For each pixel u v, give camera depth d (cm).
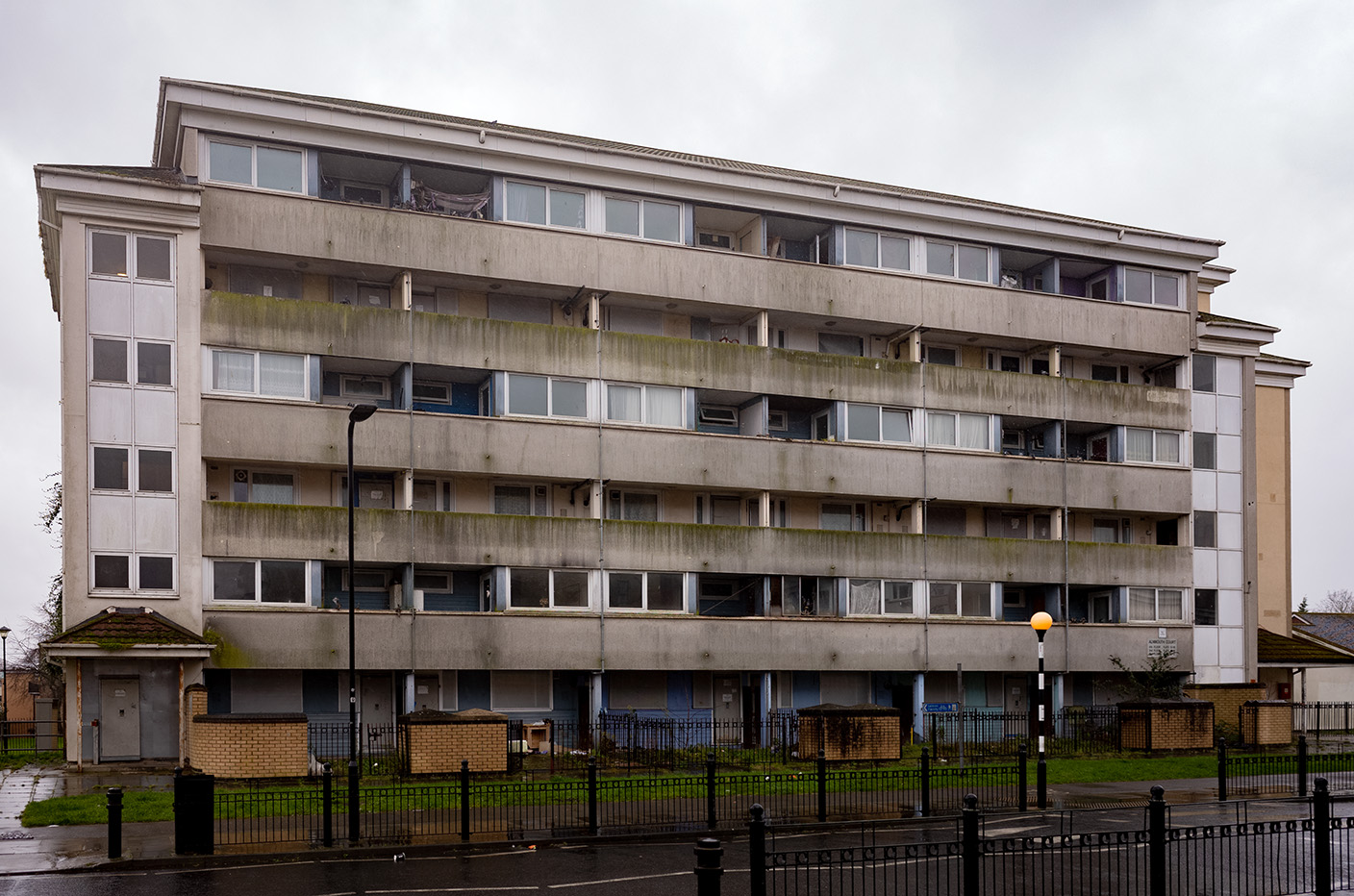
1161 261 4741
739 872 1728
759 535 4025
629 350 3922
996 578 4356
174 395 3344
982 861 1817
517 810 2291
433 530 3612
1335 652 5019
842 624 4072
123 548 3256
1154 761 3341
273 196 3503
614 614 3794
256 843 1900
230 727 2645
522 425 3753
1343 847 1961
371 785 2598
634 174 3912
